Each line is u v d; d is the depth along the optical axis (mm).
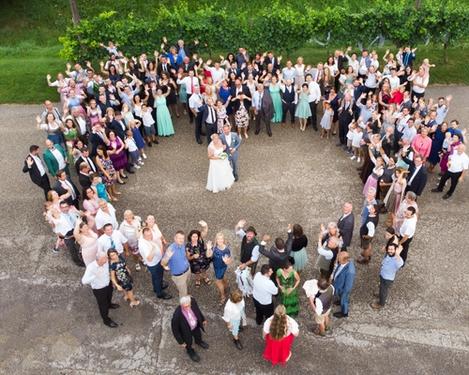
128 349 9141
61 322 9688
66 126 13484
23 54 21953
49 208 10273
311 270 10641
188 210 12500
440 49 20672
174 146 15281
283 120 16156
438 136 12883
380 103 14695
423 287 10195
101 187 11281
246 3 23578
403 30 18328
